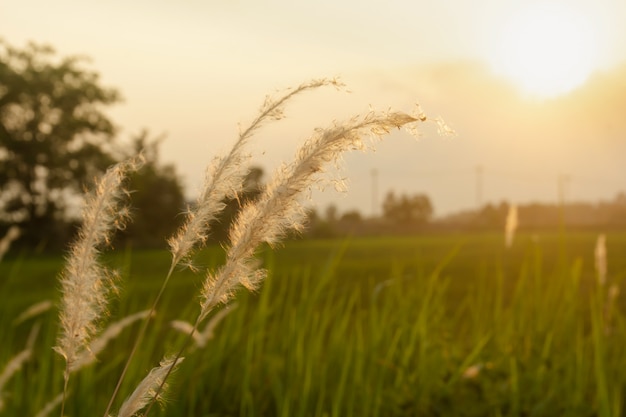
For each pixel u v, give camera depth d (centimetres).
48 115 5234
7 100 5109
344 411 391
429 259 2194
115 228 86
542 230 6931
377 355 425
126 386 364
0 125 5141
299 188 80
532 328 481
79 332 86
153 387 86
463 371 404
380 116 79
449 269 1709
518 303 493
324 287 487
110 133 5294
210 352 438
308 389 367
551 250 2738
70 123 5147
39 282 1611
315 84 81
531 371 426
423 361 411
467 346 485
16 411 366
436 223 7481
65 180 5091
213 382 413
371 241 5406
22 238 4766
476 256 2294
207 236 83
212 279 84
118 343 434
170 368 87
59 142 5206
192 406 379
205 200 82
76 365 88
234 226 82
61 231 4716
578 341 439
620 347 463
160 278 1762
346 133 79
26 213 5047
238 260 83
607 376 416
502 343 461
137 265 2136
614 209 8144
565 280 504
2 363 393
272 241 82
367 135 79
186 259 84
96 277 86
